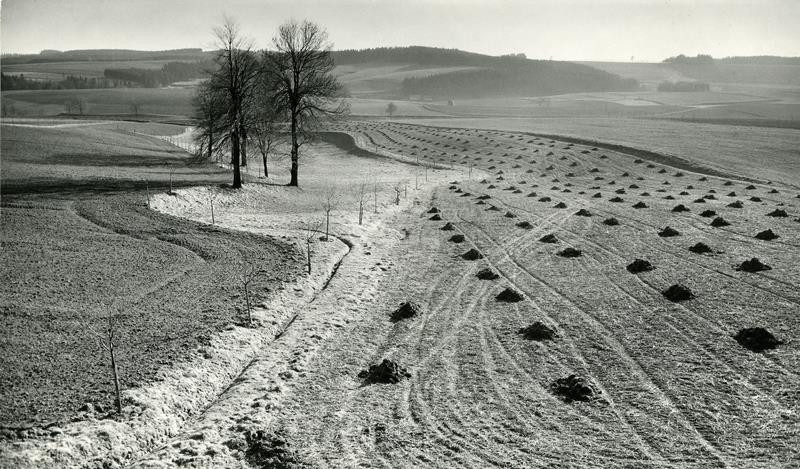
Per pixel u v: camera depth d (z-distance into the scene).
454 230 41.19
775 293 25.97
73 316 22.23
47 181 49.53
